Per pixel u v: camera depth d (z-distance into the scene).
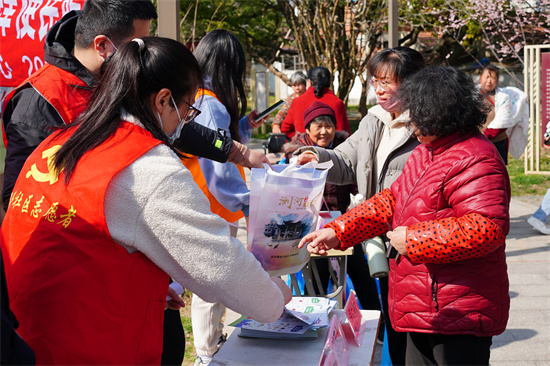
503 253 2.12
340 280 3.03
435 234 1.99
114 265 1.46
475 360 2.09
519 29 13.07
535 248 5.88
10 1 3.11
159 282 1.57
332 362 1.90
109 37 2.15
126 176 1.45
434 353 2.16
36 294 1.46
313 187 1.90
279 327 2.09
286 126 6.48
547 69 9.02
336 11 12.80
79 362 1.44
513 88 6.61
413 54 2.93
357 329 2.28
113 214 1.45
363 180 3.12
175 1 3.72
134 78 1.53
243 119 3.05
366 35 12.87
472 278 2.05
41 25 3.11
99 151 1.49
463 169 2.01
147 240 1.47
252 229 1.91
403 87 2.16
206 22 12.27
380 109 3.10
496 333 2.10
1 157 2.76
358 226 2.31
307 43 12.85
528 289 4.73
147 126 1.54
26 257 1.49
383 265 2.90
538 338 3.81
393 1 5.54
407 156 2.95
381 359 3.34
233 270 1.53
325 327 2.13
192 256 1.48
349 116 22.12
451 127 2.03
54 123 2.11
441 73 2.07
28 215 1.53
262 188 1.85
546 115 9.12
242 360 1.94
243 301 1.59
